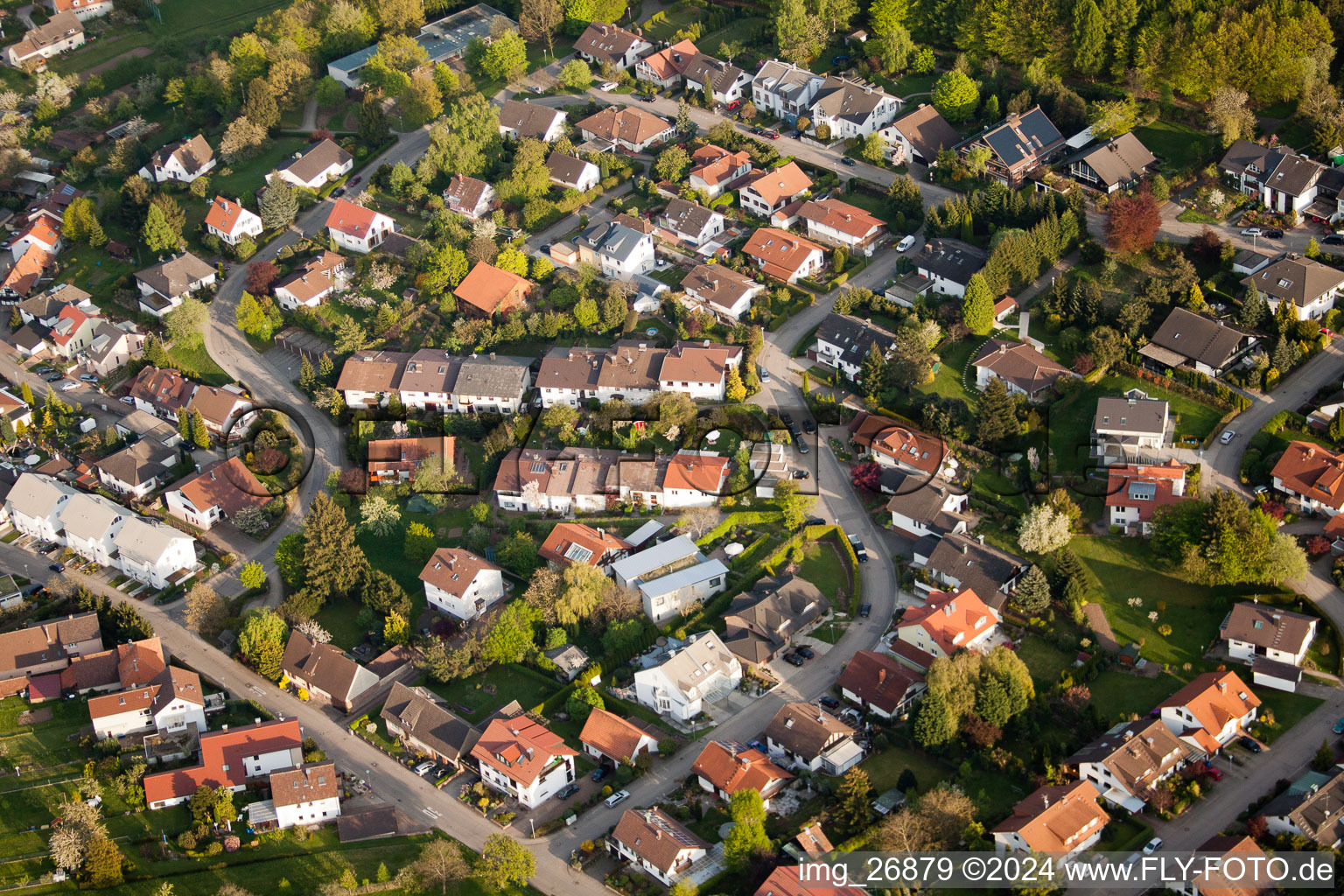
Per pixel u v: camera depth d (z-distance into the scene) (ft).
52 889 549.95
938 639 600.80
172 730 629.51
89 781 597.52
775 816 545.44
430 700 618.03
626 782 576.20
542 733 582.76
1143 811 533.55
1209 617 611.06
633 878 529.45
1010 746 565.12
